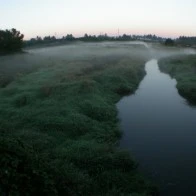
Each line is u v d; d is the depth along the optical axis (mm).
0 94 23078
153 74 41469
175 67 42719
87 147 12797
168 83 33031
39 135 13828
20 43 57031
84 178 10273
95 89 23609
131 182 10812
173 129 17016
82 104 19109
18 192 7238
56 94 21688
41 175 8180
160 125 17719
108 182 10586
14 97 21344
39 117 16250
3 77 30797
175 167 12477
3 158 7691
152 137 15766
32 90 23312
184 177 11711
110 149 13055
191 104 22922
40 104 19125
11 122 15789
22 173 7848
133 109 21422
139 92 27859
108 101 22203
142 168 12367
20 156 8352
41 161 9172
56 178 8977
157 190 10641
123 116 19578
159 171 12148
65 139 14125
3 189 7055
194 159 13203
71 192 8984
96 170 11344
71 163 11203
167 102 23609
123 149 13547
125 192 10203
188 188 10984
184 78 32969
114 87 27219
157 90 28797
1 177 7230
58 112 17141
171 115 19875
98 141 14125
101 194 9906
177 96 25844
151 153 13805
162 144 14828
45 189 7918
